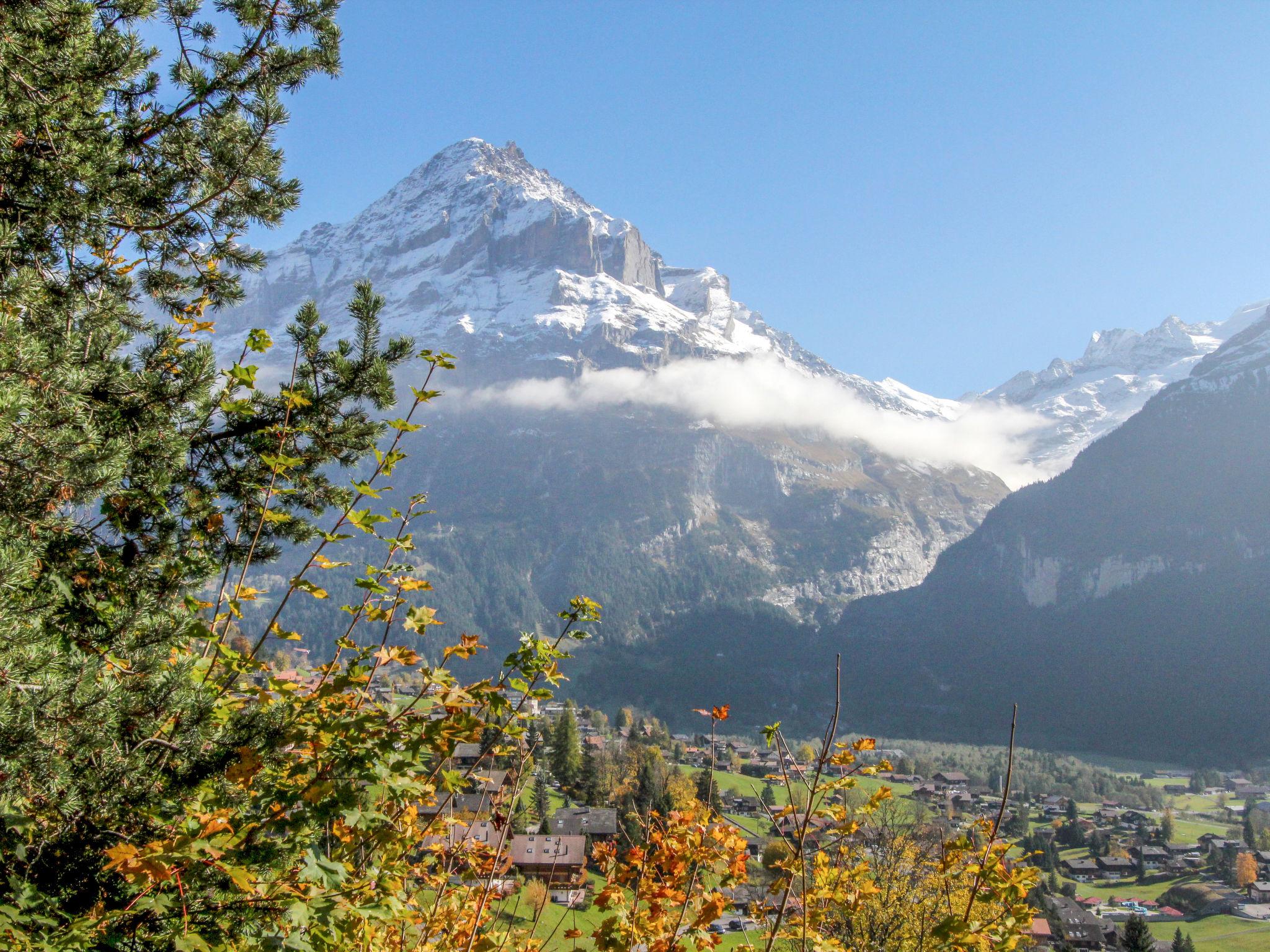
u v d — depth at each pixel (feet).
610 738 436.35
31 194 25.16
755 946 20.16
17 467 18.31
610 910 19.56
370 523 18.31
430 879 20.18
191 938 14.12
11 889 15.19
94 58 26.21
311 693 17.51
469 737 15.74
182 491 24.80
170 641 18.43
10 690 15.78
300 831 15.70
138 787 16.56
